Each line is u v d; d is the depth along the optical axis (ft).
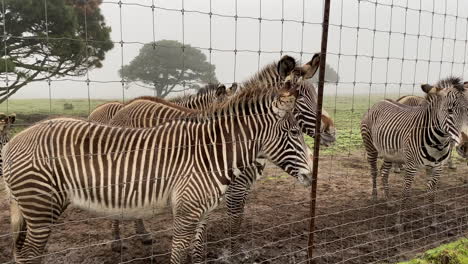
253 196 21.62
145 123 15.67
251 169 14.05
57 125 10.19
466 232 16.81
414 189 23.76
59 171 9.70
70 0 43.06
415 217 18.63
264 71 14.16
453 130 16.17
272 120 10.93
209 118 10.76
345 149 34.63
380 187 23.99
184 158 10.22
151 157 10.10
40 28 40.06
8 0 37.19
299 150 11.21
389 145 19.99
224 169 10.55
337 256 14.16
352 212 19.36
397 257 14.11
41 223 9.87
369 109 23.06
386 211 19.61
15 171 9.65
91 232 16.07
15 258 10.24
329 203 20.75
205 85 20.17
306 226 17.12
